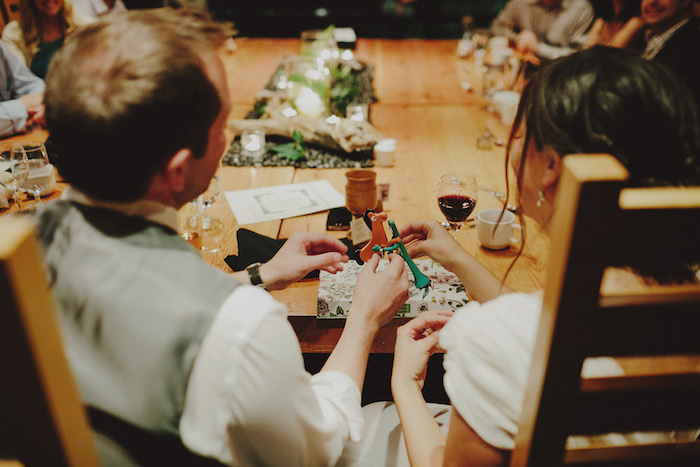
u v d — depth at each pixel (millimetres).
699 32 2307
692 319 561
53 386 448
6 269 391
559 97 650
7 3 3037
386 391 1904
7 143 2090
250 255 1348
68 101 632
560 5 3422
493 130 2373
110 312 640
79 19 3035
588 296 524
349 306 1189
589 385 596
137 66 634
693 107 625
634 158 624
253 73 3209
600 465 653
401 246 1229
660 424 635
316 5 5719
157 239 708
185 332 630
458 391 680
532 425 597
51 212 716
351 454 1091
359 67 3154
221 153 784
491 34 3572
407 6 5641
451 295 1205
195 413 648
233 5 5691
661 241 518
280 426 684
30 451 470
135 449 666
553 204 734
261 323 643
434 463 828
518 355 636
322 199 1733
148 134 651
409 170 1964
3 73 2537
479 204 1705
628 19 2934
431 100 2779
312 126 2135
